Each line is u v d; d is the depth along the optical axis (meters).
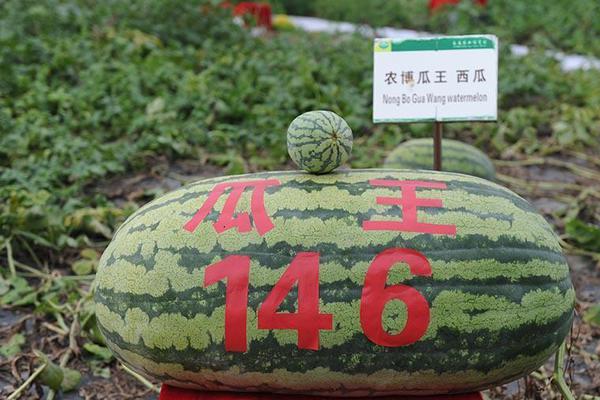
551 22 11.73
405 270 2.27
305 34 9.19
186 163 5.52
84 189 5.06
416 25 12.02
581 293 4.01
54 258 4.25
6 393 3.19
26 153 5.22
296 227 2.32
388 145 5.95
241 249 2.32
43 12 7.92
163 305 2.34
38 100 6.02
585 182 5.58
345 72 7.14
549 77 7.43
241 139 5.77
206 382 2.40
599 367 3.34
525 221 2.44
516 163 5.82
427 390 2.37
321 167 2.47
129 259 2.42
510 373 2.39
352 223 2.32
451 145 4.61
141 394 3.23
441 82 3.23
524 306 2.33
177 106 6.05
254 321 2.27
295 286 2.27
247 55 7.58
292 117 6.07
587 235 4.34
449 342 2.28
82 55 7.00
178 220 2.42
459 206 2.38
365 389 2.34
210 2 8.40
